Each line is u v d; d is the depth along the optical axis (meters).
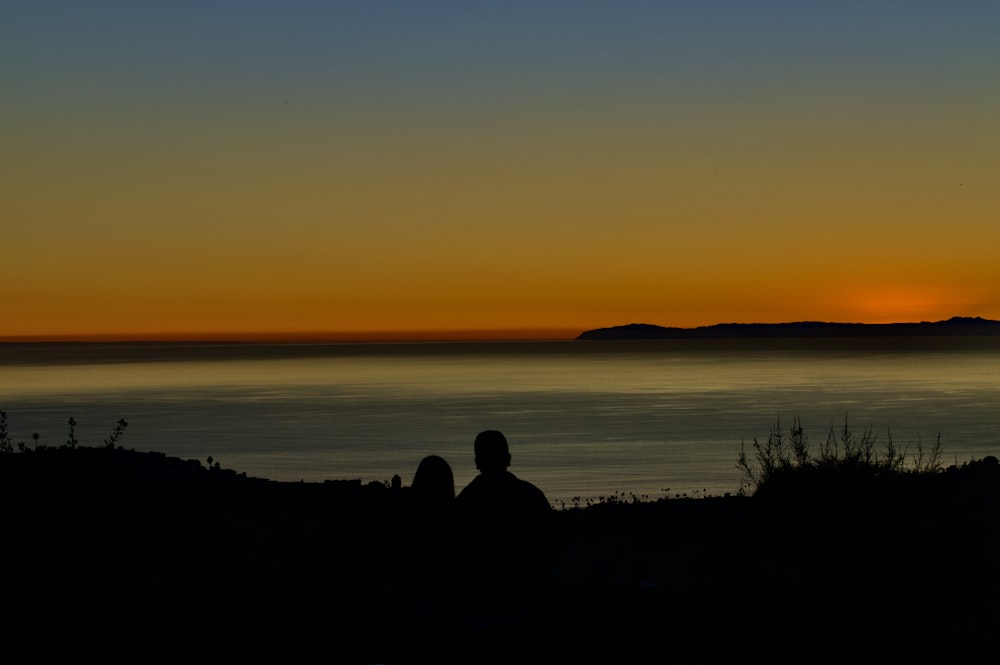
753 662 10.28
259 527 18.12
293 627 10.55
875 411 148.12
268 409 168.38
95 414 153.75
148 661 8.72
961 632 10.07
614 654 10.62
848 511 10.22
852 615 10.12
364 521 21.95
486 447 7.41
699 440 109.56
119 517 8.42
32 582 7.85
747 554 11.05
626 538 26.59
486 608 7.09
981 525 10.77
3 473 8.30
